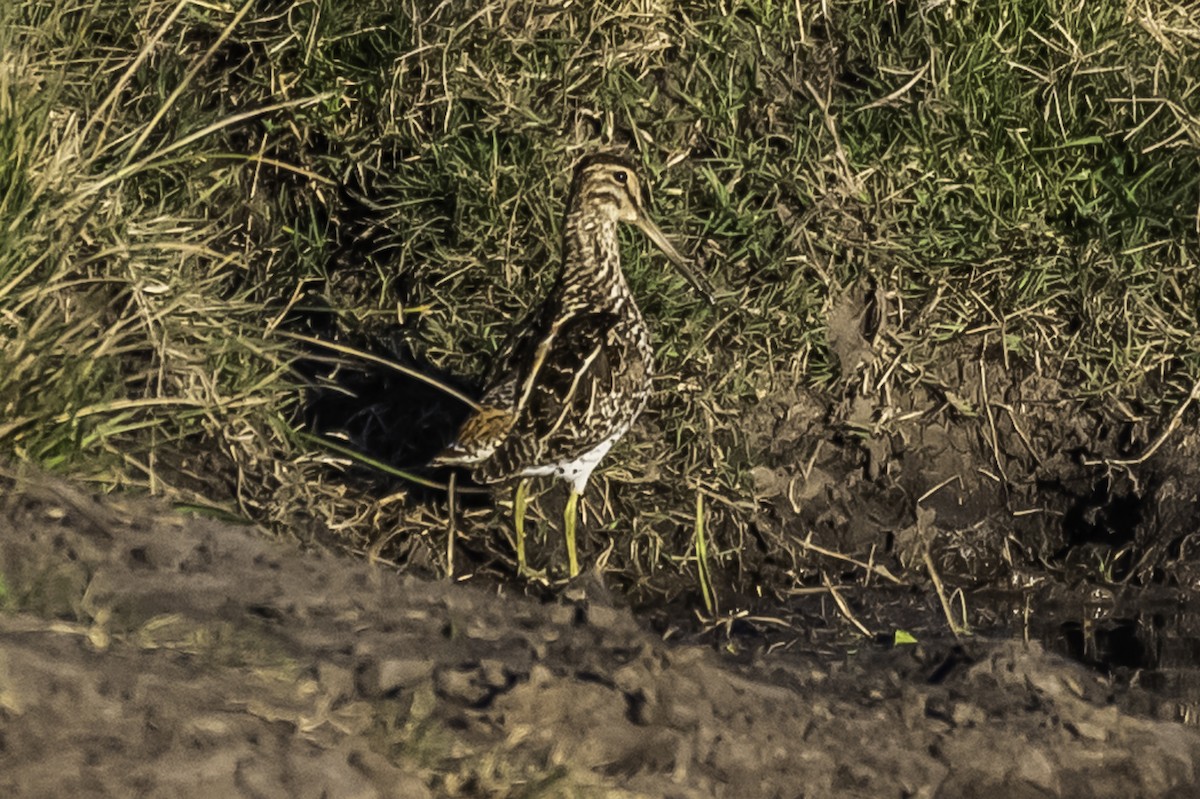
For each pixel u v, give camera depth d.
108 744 5.95
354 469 11.40
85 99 10.98
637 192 10.81
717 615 11.04
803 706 8.00
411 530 11.23
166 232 10.66
